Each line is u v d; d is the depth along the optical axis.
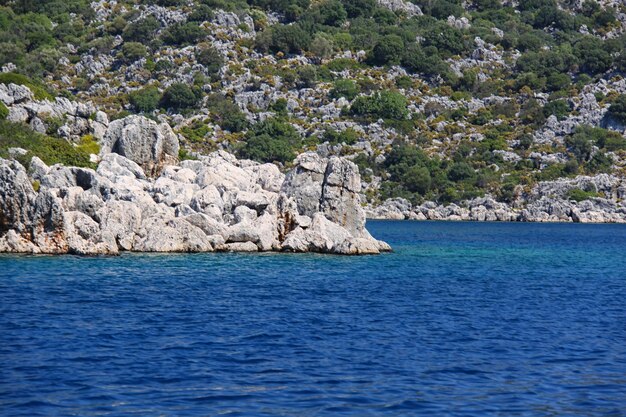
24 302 69.50
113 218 111.19
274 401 42.19
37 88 169.00
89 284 80.88
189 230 113.69
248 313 67.19
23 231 105.25
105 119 165.25
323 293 79.81
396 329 61.62
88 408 40.62
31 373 46.47
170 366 48.59
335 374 47.56
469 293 82.81
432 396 43.59
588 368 50.09
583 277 101.25
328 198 124.94
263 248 117.75
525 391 44.78
